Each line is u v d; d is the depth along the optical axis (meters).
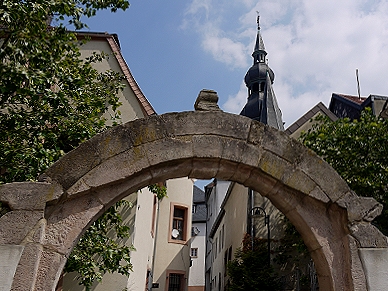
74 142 8.09
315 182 4.91
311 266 11.69
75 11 6.86
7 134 7.41
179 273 20.38
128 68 13.25
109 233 11.03
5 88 5.94
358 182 9.39
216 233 27.61
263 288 12.45
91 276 8.00
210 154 4.78
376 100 15.82
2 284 3.96
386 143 9.61
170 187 21.50
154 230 17.53
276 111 25.12
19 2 6.25
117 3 7.50
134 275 12.09
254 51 38.31
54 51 7.20
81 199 4.47
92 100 8.34
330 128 10.62
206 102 5.14
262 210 14.08
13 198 4.23
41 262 4.16
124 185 4.62
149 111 12.52
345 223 4.84
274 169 4.88
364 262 4.66
